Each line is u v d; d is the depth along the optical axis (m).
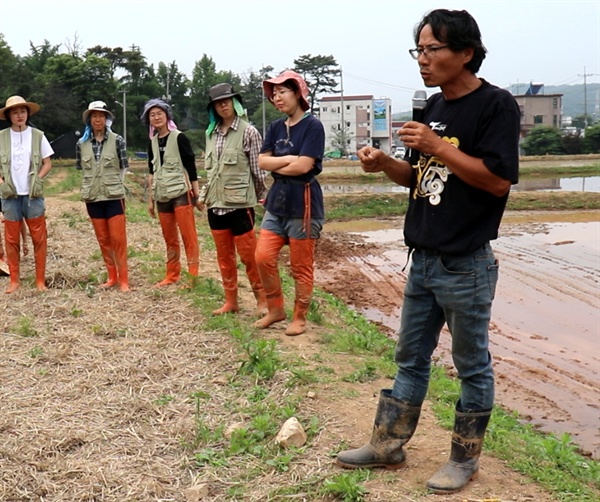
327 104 97.56
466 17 3.43
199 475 4.17
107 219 8.47
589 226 20.59
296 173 6.18
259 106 84.62
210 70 91.44
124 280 8.54
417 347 3.87
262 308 7.42
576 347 8.98
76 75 67.31
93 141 8.32
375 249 17.17
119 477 4.15
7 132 8.24
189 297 8.05
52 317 7.38
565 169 46.66
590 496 3.97
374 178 43.69
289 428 4.45
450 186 3.53
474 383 3.73
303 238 6.50
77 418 4.93
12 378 5.68
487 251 3.58
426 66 3.47
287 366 5.79
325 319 8.07
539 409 6.92
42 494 3.99
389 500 3.72
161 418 4.94
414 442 4.46
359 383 5.64
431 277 3.65
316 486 3.95
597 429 6.44
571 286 12.38
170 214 8.55
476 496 3.78
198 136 81.00
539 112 102.00
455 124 3.50
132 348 6.38
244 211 7.10
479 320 3.60
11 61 61.53
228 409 5.08
